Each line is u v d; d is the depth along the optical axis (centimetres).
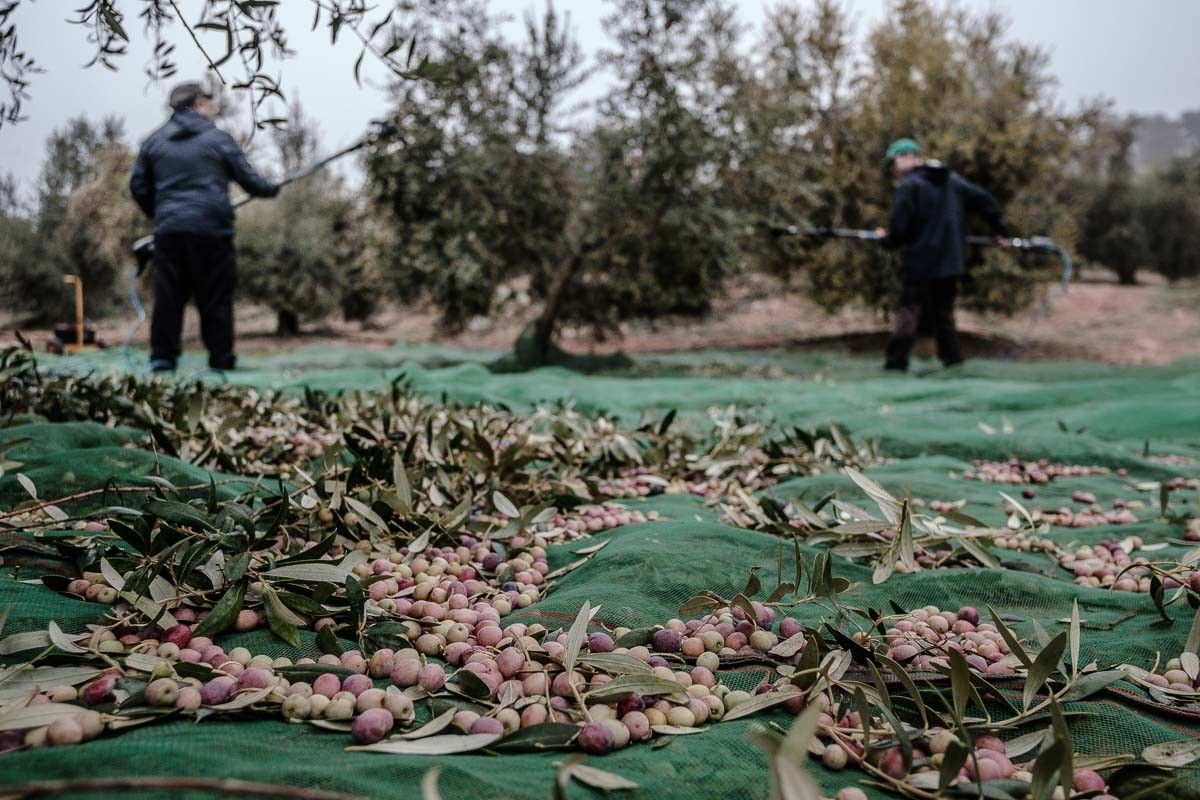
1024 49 962
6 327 940
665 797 103
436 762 104
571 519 236
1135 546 224
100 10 158
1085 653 150
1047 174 948
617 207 834
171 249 589
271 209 1143
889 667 124
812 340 1127
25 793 83
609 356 873
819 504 217
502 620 163
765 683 135
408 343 1123
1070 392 517
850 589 188
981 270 945
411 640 148
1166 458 366
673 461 315
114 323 1081
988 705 129
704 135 820
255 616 151
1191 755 111
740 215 855
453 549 202
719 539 204
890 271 956
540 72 830
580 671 133
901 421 420
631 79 825
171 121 600
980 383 582
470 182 818
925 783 105
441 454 247
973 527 227
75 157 1031
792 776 74
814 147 991
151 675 123
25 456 229
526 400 508
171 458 230
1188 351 963
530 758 110
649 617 165
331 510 198
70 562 168
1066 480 321
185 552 151
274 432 302
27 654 131
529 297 938
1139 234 1427
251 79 158
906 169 784
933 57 948
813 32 970
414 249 827
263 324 1322
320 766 100
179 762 97
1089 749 120
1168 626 163
